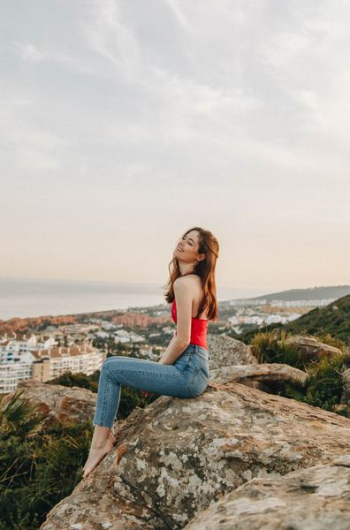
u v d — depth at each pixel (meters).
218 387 4.12
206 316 3.71
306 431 3.31
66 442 5.82
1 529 4.18
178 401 3.69
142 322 184.50
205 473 2.92
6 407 6.52
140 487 3.00
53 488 4.84
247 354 9.61
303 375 7.20
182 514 2.81
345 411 6.30
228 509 1.66
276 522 1.41
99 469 3.31
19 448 5.62
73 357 105.69
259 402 3.88
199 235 3.73
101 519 2.75
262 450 2.92
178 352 3.54
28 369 99.31
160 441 3.20
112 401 3.48
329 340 12.06
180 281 3.55
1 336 134.12
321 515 1.41
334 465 1.95
